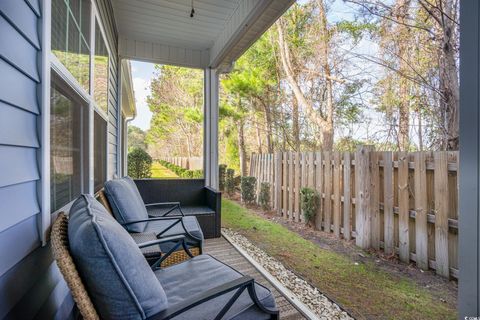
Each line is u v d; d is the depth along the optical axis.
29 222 0.95
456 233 2.19
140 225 2.30
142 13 3.35
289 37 7.24
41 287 1.08
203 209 3.66
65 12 1.47
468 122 0.84
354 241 3.32
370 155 3.01
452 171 2.20
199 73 8.89
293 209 4.54
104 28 2.81
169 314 0.91
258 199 5.71
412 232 2.56
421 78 4.88
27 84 0.95
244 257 2.86
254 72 7.19
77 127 1.75
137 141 13.67
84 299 0.82
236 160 9.12
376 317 1.83
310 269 2.59
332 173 3.64
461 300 0.86
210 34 3.93
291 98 8.01
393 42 5.57
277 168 4.98
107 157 3.13
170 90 10.12
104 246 0.84
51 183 1.26
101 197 2.20
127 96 6.52
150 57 4.21
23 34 0.91
